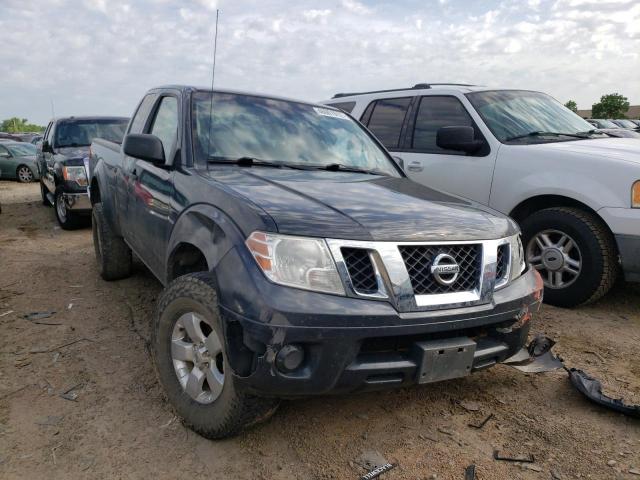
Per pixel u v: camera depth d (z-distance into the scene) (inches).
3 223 369.1
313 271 91.4
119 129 382.0
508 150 198.8
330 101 283.7
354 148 161.9
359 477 97.2
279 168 137.6
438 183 217.5
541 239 190.9
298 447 105.5
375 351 96.7
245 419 99.6
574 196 179.3
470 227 107.7
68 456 100.7
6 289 201.3
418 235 99.0
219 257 98.7
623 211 169.3
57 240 301.3
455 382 135.8
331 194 114.8
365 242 94.3
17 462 98.7
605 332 168.6
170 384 112.9
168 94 163.0
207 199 112.4
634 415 118.1
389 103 247.9
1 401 119.5
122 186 175.6
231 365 93.3
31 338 154.6
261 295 89.4
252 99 158.9
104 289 201.0
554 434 113.6
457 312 99.0
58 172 326.6
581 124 229.3
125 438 106.7
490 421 118.1
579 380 129.8
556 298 187.9
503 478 98.9
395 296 93.7
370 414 119.0
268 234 92.9
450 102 223.6
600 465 103.5
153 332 116.0
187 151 133.7
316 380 90.7
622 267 172.7
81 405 118.4
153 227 141.9
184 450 103.3
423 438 110.6
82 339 154.3
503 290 109.7
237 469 98.4
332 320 88.8
